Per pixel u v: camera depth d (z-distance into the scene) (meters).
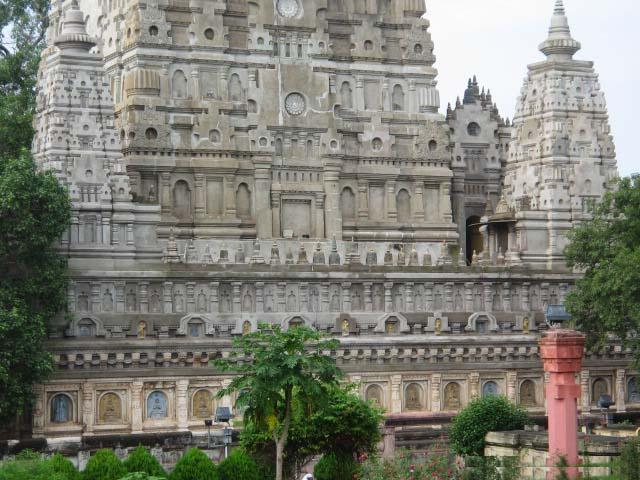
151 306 99.31
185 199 108.75
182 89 109.88
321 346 75.12
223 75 110.81
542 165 116.56
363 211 114.69
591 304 101.12
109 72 113.19
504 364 107.19
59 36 102.06
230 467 74.62
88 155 100.06
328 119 113.31
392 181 115.69
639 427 85.75
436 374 104.81
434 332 105.62
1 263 92.56
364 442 76.31
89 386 95.38
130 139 107.19
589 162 117.06
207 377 98.38
